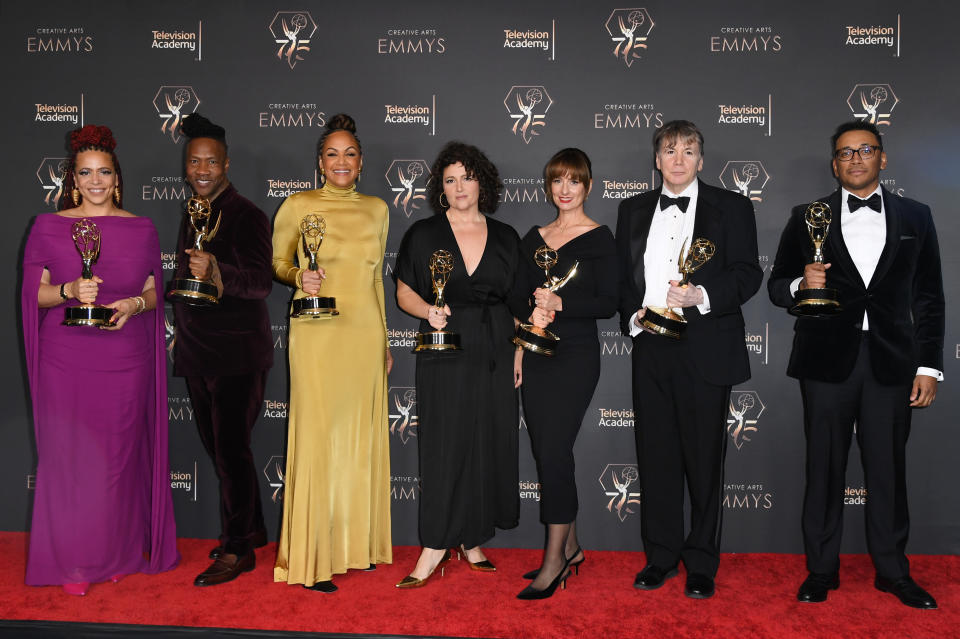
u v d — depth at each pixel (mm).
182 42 3414
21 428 3439
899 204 2740
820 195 3258
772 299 2926
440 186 2953
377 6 3367
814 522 2732
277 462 3424
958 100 3182
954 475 3195
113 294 2811
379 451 2965
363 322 2842
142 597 2674
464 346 2732
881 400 2678
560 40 3332
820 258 2658
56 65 3420
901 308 2684
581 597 2678
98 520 2779
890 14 3205
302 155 3408
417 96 3371
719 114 3281
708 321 2701
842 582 2834
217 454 2906
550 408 2693
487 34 3348
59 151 3439
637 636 2352
